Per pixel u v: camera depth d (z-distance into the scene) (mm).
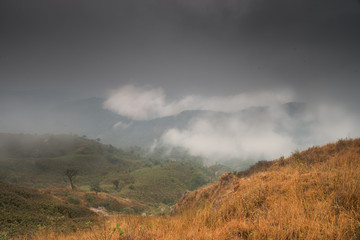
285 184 6820
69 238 8039
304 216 4117
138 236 4613
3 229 16219
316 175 6688
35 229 17172
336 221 3859
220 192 13422
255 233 3842
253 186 8062
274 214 4730
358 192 4723
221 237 4070
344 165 7270
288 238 3633
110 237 4625
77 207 31250
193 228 5066
